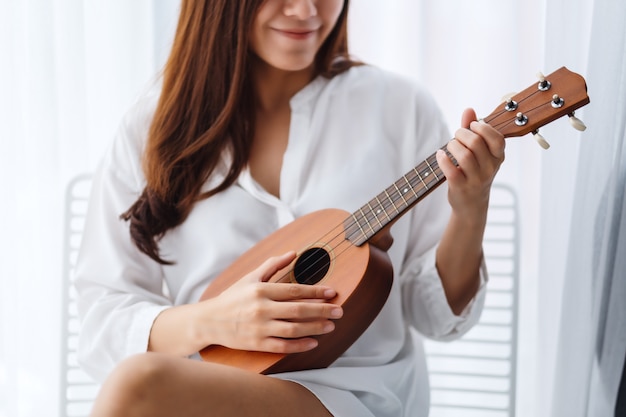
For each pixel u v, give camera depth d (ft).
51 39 7.16
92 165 7.43
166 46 7.04
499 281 7.23
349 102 5.86
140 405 4.24
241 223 5.65
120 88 7.33
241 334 4.77
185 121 5.77
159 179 5.69
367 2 7.11
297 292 4.74
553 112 4.37
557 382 5.73
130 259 5.88
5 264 7.27
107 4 7.27
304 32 5.45
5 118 7.20
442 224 5.82
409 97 5.93
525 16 6.82
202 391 4.36
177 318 5.14
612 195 5.29
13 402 7.35
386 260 5.00
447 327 5.61
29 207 7.38
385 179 5.74
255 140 5.87
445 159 4.57
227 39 5.62
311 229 5.27
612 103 5.25
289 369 4.88
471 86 7.00
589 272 5.48
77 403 7.35
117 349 5.43
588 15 5.78
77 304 5.87
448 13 6.96
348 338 4.94
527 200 6.96
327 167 5.73
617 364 5.34
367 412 5.02
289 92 5.92
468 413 7.36
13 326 7.31
